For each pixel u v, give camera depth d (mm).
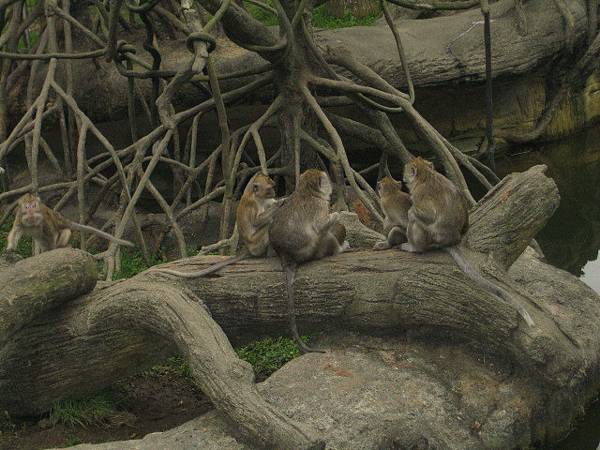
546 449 10812
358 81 18703
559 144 22078
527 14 20562
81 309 10875
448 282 10438
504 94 21062
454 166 15469
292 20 16234
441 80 19547
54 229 12469
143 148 16594
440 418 10062
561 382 10242
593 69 21219
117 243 14211
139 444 9297
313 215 10781
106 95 19297
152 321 10219
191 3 13719
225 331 11266
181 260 11383
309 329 11234
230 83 18656
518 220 11141
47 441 10492
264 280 10945
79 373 10875
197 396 11797
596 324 12180
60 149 20641
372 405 9898
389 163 20375
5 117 19297
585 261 16188
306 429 9039
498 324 10281
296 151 16078
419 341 11109
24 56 17500
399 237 11164
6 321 10062
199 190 18641
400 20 22328
